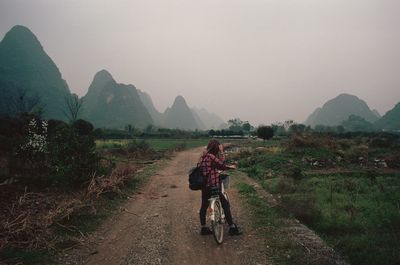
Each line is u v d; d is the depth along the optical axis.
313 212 7.89
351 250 5.84
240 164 19.67
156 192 11.45
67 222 7.30
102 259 5.48
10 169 10.92
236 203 9.52
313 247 5.80
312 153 20.75
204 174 6.31
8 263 5.18
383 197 10.35
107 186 10.20
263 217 7.84
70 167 10.04
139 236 6.64
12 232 5.95
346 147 25.53
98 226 7.32
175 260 5.43
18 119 19.45
